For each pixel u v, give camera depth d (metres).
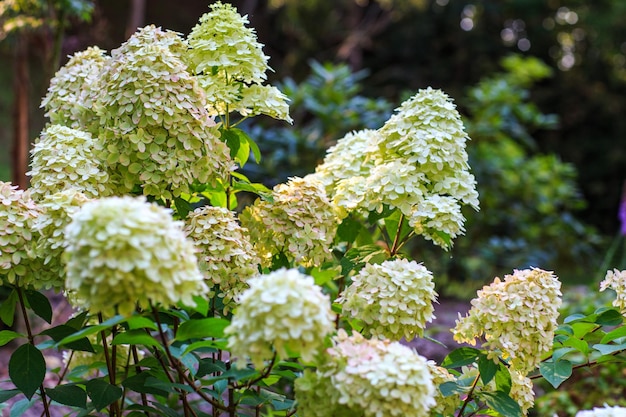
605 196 7.84
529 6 7.98
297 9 7.30
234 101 1.52
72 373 1.58
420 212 1.48
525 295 1.38
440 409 1.40
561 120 8.09
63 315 2.41
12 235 1.33
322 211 1.52
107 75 1.44
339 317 1.52
